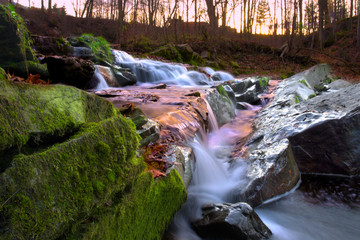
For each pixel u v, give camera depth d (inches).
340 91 249.9
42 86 68.1
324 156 195.5
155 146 132.3
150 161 118.0
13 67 231.3
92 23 1366.9
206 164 166.6
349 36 1316.4
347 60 1004.6
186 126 181.5
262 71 917.2
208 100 275.6
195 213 127.7
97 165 68.6
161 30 1167.6
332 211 147.8
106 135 74.7
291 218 140.6
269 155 171.3
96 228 66.7
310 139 197.8
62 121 66.7
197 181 150.7
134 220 85.4
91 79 334.6
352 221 139.1
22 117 58.2
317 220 139.4
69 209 58.3
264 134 225.5
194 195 138.5
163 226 107.1
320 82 558.3
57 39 440.1
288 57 1050.7
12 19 231.3
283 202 155.6
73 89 77.5
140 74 486.0
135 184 87.4
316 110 225.3
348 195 164.7
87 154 66.7
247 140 233.9
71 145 63.6
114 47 773.9
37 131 60.0
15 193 50.1
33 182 53.4
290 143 201.3
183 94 285.6
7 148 54.6
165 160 122.4
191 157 144.2
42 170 55.7
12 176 50.9
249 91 403.2
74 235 61.4
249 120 311.9
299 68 970.1
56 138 65.4
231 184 159.9
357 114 190.4
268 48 1122.0
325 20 1653.5
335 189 172.6
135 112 149.5
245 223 114.2
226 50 1072.2
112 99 241.9
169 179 109.9
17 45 235.5
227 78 685.3
